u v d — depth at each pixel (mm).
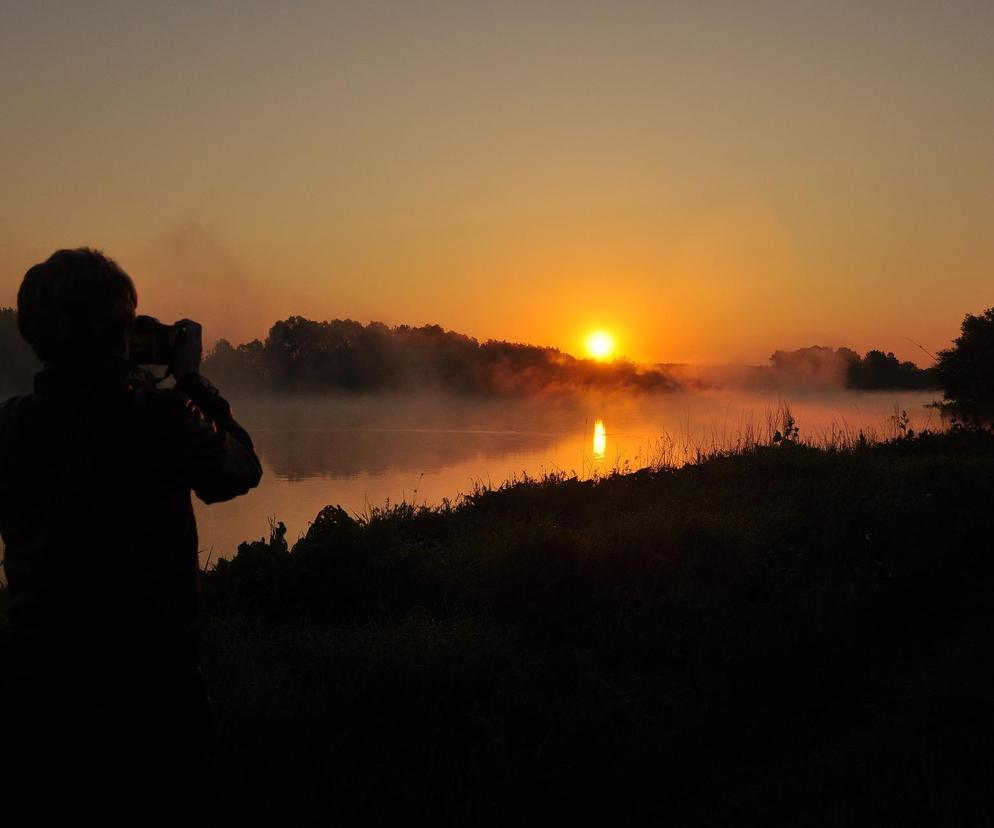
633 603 6102
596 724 4270
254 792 3551
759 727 4508
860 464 11922
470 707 4434
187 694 2244
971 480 10438
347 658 4832
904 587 6793
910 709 4641
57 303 2215
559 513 10102
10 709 2150
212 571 7078
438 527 9633
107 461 2184
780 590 6375
